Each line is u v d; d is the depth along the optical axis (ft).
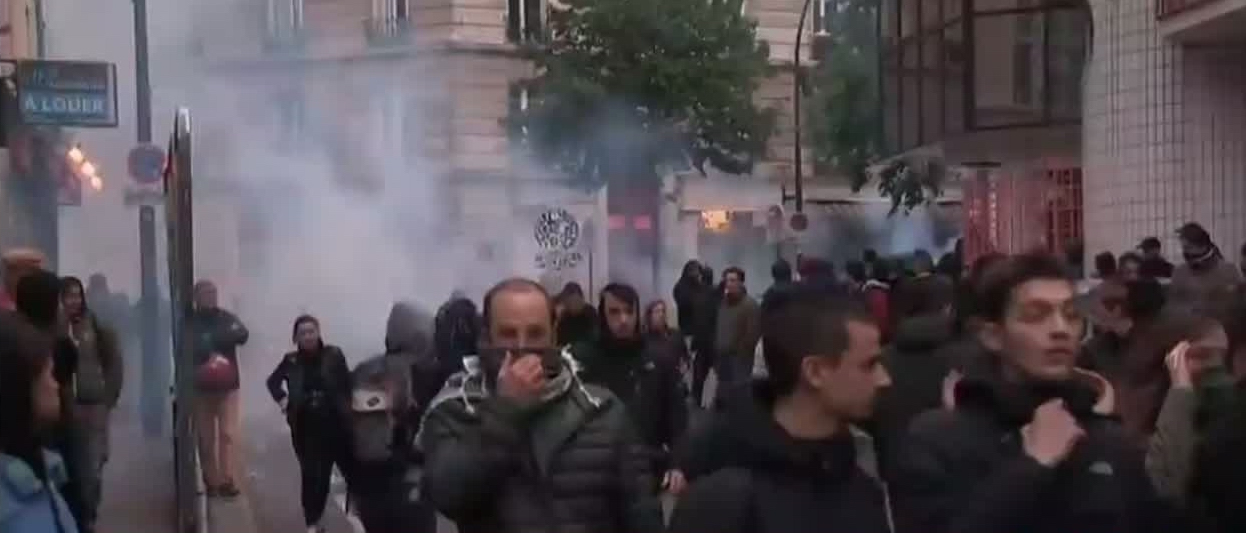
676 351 41.88
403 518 41.06
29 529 18.16
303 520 55.06
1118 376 26.50
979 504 16.21
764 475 15.53
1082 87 84.43
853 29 154.71
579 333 38.27
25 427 18.42
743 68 147.33
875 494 15.80
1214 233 77.00
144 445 73.26
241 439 66.44
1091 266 78.95
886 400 20.22
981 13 89.66
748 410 15.70
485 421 19.90
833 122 153.58
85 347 44.60
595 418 20.72
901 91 104.53
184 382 45.01
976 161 102.83
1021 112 88.28
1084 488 16.67
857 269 80.48
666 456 34.35
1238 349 21.18
